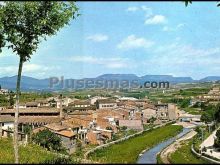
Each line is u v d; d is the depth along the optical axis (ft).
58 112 359.25
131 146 268.21
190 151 211.41
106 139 305.94
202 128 362.12
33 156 116.16
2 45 78.64
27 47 78.84
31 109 362.12
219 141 252.42
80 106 447.83
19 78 80.79
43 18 76.28
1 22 76.59
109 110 410.11
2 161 85.76
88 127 323.57
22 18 77.10
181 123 435.94
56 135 237.45
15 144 81.05
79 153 211.82
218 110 367.66
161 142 317.42
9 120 298.15
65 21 76.64
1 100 384.88
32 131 262.88
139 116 433.07
